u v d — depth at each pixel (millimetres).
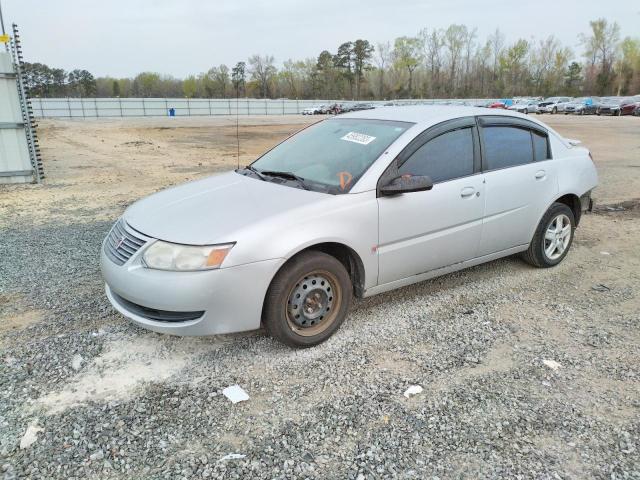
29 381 3172
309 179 3922
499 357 3479
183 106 62594
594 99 51344
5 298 4441
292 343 3482
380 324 3955
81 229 6871
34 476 2396
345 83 101438
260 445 2623
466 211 4199
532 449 2594
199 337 3736
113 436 2678
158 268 3199
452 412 2885
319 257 3457
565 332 3838
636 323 3986
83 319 4027
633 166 12531
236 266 3154
